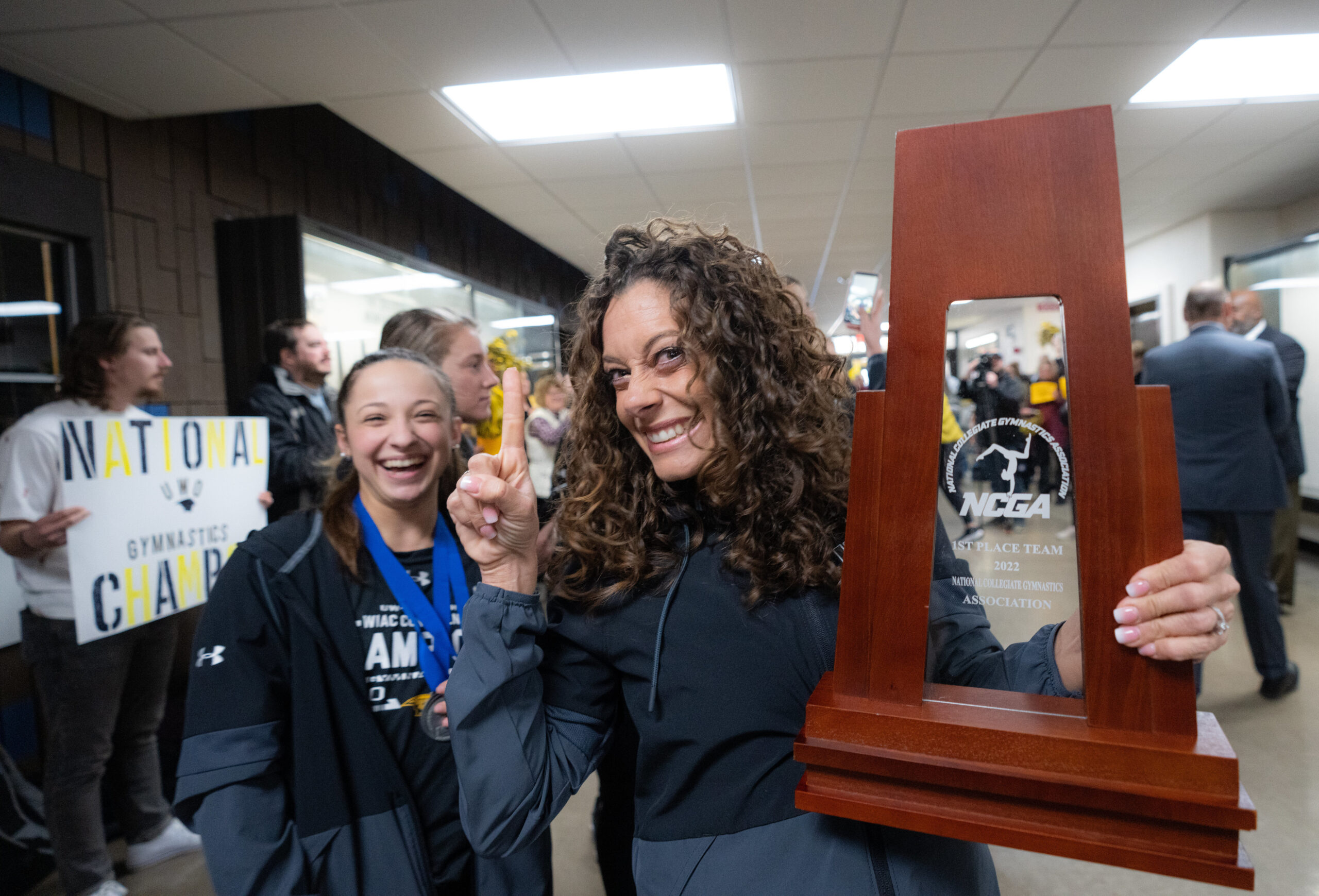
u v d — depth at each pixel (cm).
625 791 94
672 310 66
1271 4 242
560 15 237
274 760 83
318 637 86
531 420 305
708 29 249
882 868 59
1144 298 609
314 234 304
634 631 68
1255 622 235
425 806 88
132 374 160
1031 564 57
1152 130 360
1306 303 432
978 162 53
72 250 254
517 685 64
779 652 65
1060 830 48
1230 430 229
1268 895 153
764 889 59
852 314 181
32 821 180
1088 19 250
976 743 50
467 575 99
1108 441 50
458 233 563
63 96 251
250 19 224
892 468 56
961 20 248
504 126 334
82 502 147
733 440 65
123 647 160
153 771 178
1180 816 44
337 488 96
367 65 263
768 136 353
